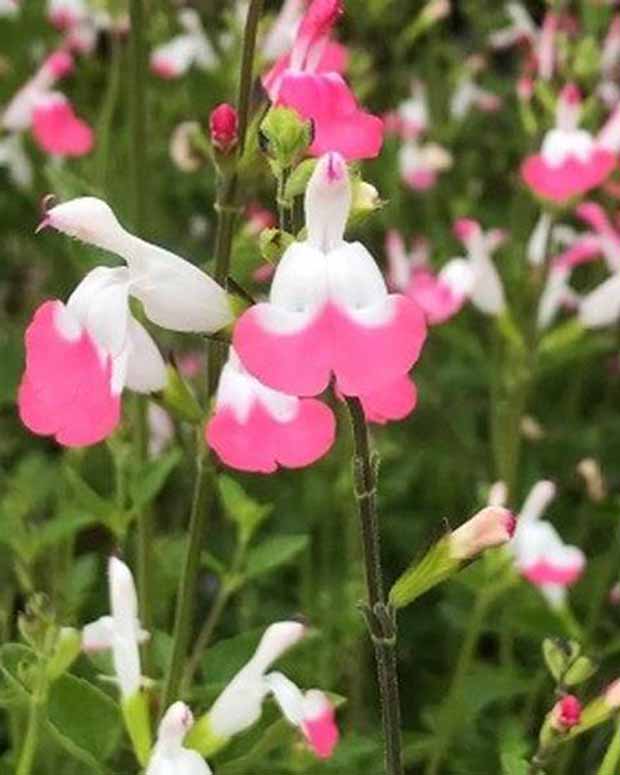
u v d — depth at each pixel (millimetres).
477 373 587
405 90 708
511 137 717
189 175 667
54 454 601
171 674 377
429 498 578
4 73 672
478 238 469
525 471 576
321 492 516
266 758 416
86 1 610
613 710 360
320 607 475
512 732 453
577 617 494
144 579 407
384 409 329
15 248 678
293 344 318
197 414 361
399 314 319
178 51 632
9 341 533
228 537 531
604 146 477
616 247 510
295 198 353
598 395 654
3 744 474
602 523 551
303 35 355
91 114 678
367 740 420
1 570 487
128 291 336
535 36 628
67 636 369
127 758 406
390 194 627
